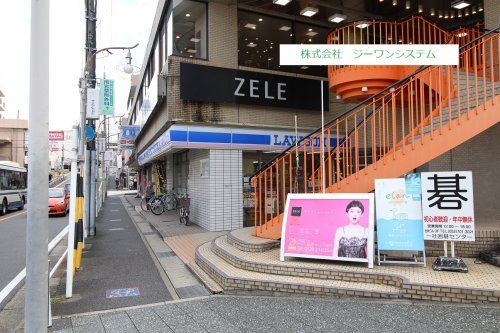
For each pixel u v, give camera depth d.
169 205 17.20
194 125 10.87
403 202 5.79
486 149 8.45
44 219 3.71
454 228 5.47
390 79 9.34
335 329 4.26
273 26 12.44
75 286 6.39
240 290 5.70
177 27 11.32
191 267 7.27
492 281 4.93
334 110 12.82
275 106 11.87
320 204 6.29
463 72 8.24
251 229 8.66
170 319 4.79
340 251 5.88
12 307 5.73
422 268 5.61
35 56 3.71
